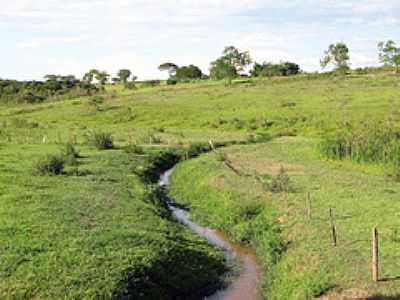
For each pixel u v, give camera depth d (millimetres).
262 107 89500
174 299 19828
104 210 27625
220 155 47219
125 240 22469
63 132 74188
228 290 21250
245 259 24922
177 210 34594
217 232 29391
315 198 30297
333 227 22578
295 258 22047
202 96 111688
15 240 21797
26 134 69500
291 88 111562
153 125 85188
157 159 50656
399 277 18594
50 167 37312
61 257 20078
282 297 19562
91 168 41062
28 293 17094
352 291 17891
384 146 40031
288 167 42656
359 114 72438
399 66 138125
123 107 103375
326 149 45875
